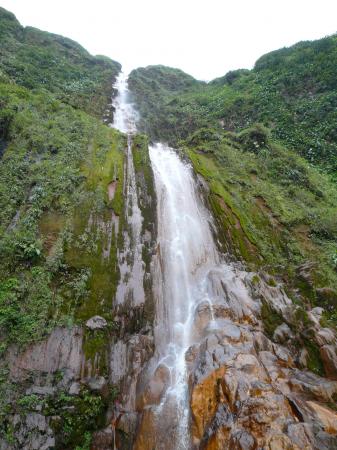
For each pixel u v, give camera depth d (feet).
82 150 44.91
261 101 90.84
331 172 66.18
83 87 91.20
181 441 22.20
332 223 46.96
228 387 22.09
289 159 62.54
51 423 21.72
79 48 130.93
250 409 20.42
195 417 22.38
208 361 25.30
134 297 31.48
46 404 22.44
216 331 28.27
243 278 34.86
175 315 32.63
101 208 36.83
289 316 31.35
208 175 52.95
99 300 29.35
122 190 41.57
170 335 30.71
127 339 28.58
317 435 18.86
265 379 23.57
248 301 31.86
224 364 24.22
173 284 35.19
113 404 24.77
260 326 30.30
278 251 42.70
